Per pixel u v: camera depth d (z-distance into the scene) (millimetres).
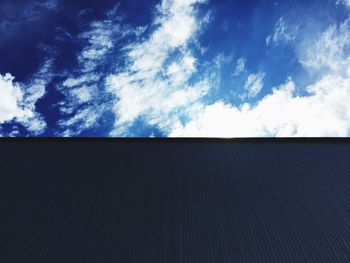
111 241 3777
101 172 5391
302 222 4148
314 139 6500
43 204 4543
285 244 3764
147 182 5059
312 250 3682
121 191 4820
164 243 3729
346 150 6043
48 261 3516
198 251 3617
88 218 4211
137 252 3600
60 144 6531
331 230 4000
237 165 5594
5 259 3559
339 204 4516
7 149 6305
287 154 5984
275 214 4297
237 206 4457
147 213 4285
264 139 6551
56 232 3959
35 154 6105
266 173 5320
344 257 3588
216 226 4031
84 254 3600
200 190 4848
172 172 5367
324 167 5484
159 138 6609
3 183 5102
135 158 5891
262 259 3537
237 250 3650
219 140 6578
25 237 3893
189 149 6234
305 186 4945
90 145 6469
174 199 4609
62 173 5391
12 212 4383
